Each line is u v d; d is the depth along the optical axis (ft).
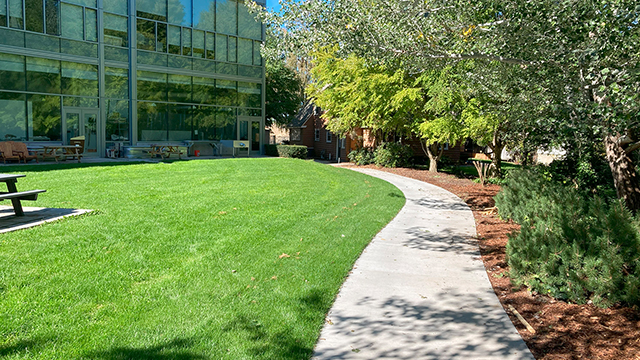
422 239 26.13
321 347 12.86
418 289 17.79
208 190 39.27
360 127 88.33
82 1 69.97
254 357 11.81
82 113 71.46
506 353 12.76
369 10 24.25
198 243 22.43
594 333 13.98
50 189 36.04
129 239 22.38
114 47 73.87
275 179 49.14
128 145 76.43
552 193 25.85
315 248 22.63
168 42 79.92
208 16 84.69
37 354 11.41
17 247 19.92
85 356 11.43
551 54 20.12
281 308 15.02
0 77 63.26
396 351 12.74
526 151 48.60
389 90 63.72
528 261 17.88
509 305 16.46
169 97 80.89
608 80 18.97
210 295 15.81
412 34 23.99
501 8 20.58
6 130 64.28
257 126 95.55
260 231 25.57
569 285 16.60
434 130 54.65
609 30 17.46
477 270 20.42
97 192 35.68
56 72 68.33
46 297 14.92
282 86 119.96
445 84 50.85
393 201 39.81
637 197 23.44
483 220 32.50
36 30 65.72
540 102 22.56
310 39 25.43
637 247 15.90
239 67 90.63
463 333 13.97
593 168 35.17
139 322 13.46
